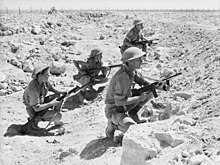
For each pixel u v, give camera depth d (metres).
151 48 14.17
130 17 24.31
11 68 11.69
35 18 18.97
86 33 19.52
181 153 3.63
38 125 7.86
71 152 5.49
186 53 11.74
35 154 6.04
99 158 4.89
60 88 10.45
